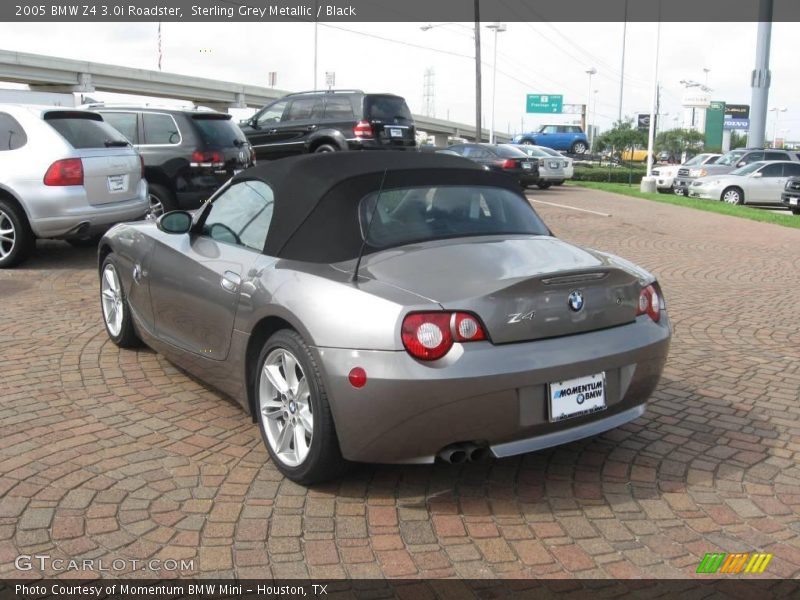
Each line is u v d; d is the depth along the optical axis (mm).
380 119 16828
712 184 24156
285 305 3531
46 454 3918
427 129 102000
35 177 8328
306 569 2951
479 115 38812
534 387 3322
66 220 8391
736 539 3221
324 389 3355
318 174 3959
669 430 4398
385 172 4008
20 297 7422
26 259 8828
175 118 10883
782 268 10508
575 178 38469
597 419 3584
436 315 3158
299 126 17297
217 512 3367
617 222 15977
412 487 3637
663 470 3867
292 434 3682
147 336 5180
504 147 23391
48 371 5230
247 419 4441
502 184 4434
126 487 3574
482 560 3033
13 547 3059
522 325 3301
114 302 5730
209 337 4289
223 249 4305
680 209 19688
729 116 103312
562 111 81625
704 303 8000
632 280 3711
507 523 3320
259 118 18156
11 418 4395
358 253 3652
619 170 42250
